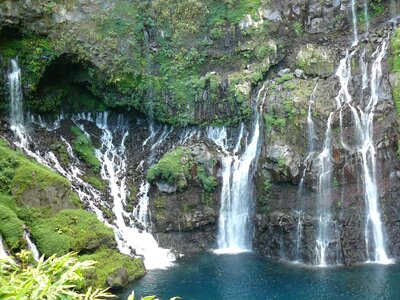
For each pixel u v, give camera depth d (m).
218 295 17.12
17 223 17.50
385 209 20.88
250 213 22.06
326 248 20.22
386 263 20.03
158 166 22.11
